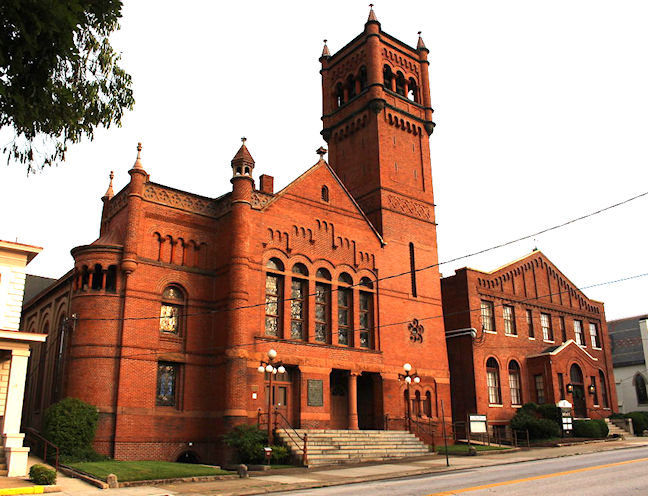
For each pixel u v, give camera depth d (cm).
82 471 2261
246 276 3206
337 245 3788
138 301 3038
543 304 5166
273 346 3281
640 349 6562
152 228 3197
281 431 3005
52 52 1134
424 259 4334
